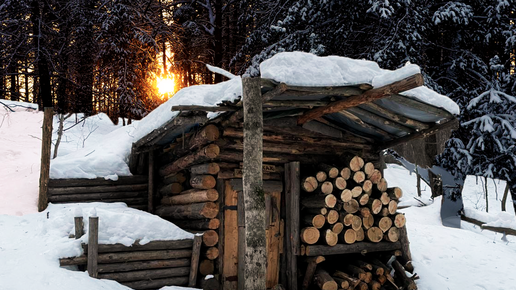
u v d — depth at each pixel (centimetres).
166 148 880
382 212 736
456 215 1134
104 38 1702
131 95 1702
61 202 912
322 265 748
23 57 1596
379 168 798
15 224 768
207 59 2395
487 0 1402
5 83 2162
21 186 995
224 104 578
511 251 891
